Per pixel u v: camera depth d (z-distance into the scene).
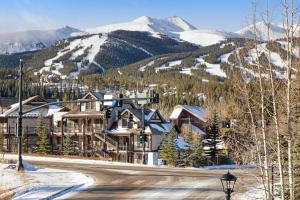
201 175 42.53
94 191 33.34
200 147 58.31
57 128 78.50
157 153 61.53
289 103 13.44
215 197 31.09
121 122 72.62
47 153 72.50
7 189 34.34
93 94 74.12
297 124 16.20
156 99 34.66
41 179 38.66
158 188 34.75
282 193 13.80
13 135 80.38
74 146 73.81
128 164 54.47
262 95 14.06
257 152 15.79
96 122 74.44
